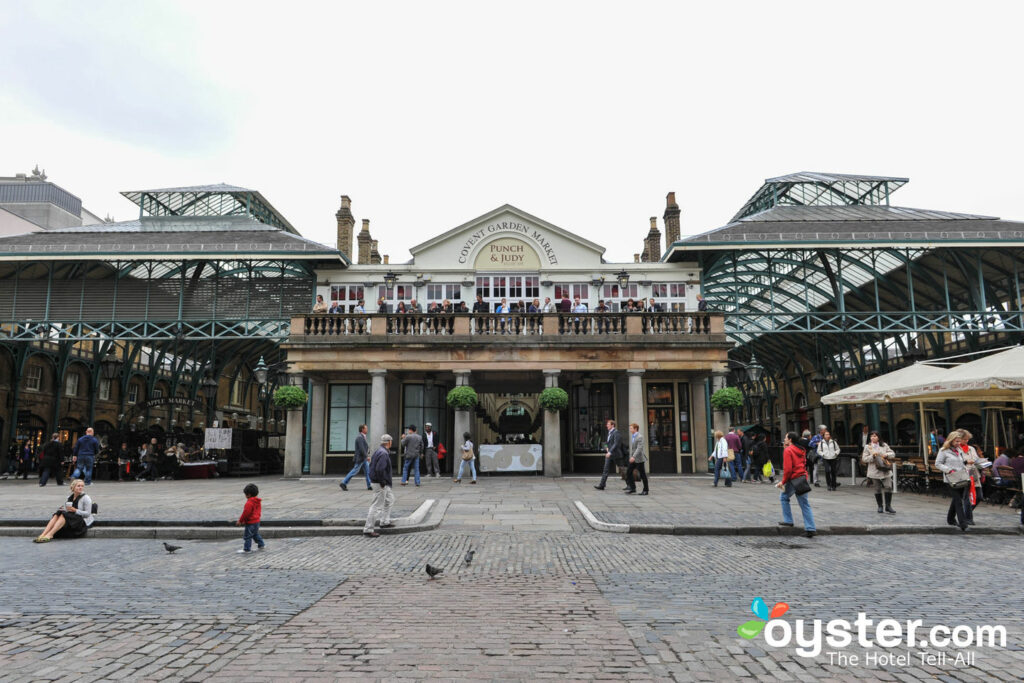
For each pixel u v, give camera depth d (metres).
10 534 11.09
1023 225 27.23
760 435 21.88
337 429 24.45
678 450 23.97
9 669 4.50
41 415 32.38
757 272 30.66
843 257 28.06
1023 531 10.98
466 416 22.22
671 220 32.91
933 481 17.05
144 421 36.47
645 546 9.68
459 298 27.81
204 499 15.62
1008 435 26.75
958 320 27.30
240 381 49.47
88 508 11.12
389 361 22.45
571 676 4.41
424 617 5.86
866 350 38.47
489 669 4.54
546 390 21.61
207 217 31.27
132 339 27.16
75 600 6.48
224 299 27.59
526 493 16.67
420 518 11.83
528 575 7.64
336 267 27.78
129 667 4.55
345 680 4.32
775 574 7.72
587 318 22.94
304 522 11.31
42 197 51.94
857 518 12.20
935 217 28.95
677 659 4.74
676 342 22.38
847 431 40.12
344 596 6.65
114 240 27.55
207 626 5.54
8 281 27.14
